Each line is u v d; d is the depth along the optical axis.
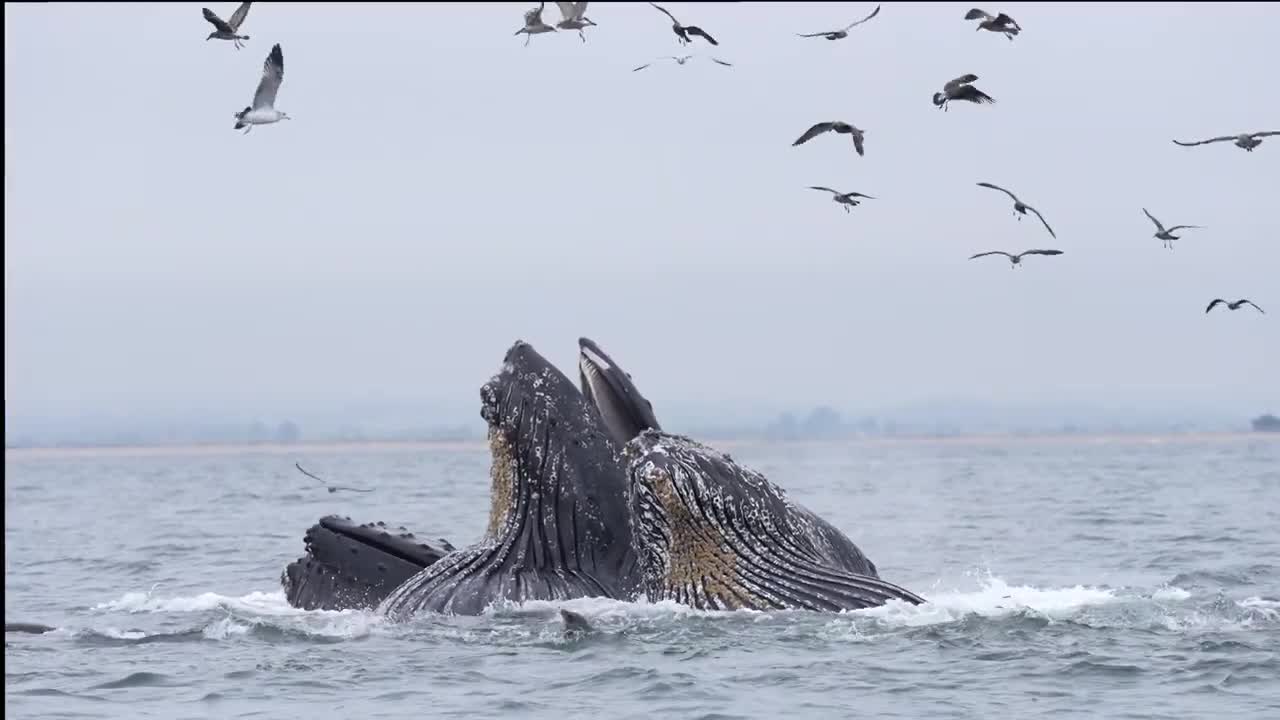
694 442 68.50
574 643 64.81
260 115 68.44
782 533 68.94
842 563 72.50
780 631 65.69
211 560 117.25
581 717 54.53
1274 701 55.19
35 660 65.44
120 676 61.88
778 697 56.69
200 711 56.12
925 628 66.50
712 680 58.94
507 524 72.12
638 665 61.16
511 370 72.75
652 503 67.19
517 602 69.94
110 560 118.69
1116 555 110.88
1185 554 110.25
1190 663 60.84
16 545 135.25
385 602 72.56
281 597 89.38
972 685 58.03
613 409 73.31
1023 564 105.75
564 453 71.56
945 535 129.62
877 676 59.41
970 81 72.19
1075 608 73.62
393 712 55.47
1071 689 57.38
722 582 68.06
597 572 71.00
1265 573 95.75
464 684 59.41
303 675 61.41
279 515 176.25
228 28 68.00
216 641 68.75
